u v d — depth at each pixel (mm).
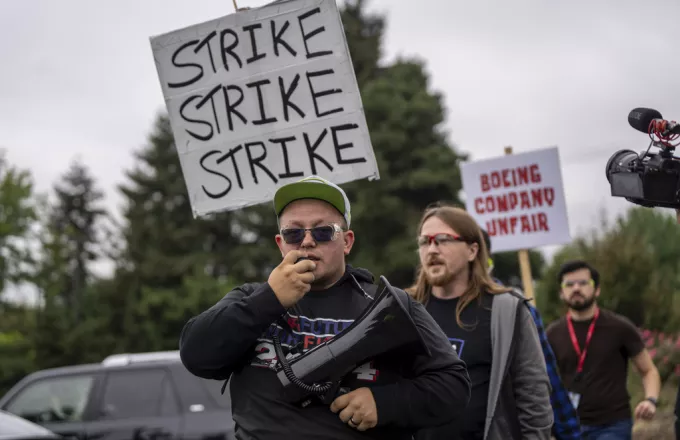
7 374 27531
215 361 2646
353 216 37125
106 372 9086
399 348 2672
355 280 2861
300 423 2625
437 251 4215
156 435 8734
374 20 49562
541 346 4355
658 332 12188
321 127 4094
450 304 4223
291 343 2725
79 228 76875
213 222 46062
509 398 3955
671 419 9945
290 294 2631
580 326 6367
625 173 3977
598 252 12812
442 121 41906
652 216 17531
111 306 41500
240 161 4180
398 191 39688
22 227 51875
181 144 4250
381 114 40594
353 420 2598
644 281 12383
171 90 4262
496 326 4020
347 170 4062
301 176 4113
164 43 4258
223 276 44219
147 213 47312
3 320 38281
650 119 3896
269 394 2670
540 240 7672
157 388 8977
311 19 4098
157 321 36719
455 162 40125
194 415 8836
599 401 6215
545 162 7668
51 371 9250
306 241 2758
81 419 8883
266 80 4148
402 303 2703
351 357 2625
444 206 4367
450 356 2770
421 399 2639
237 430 2742
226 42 4191
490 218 7855
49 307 28562
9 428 6773
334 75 4074
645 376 6340
